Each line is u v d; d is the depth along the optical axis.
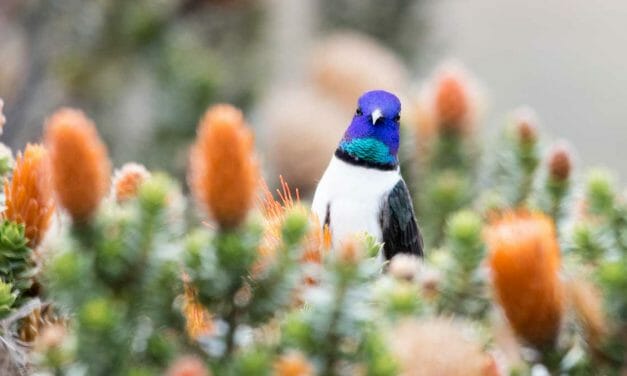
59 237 5.62
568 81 30.55
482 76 30.45
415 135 10.00
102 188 4.98
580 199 8.08
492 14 31.66
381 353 4.66
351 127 9.05
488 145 9.88
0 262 6.06
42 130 15.73
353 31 18.52
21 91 15.60
